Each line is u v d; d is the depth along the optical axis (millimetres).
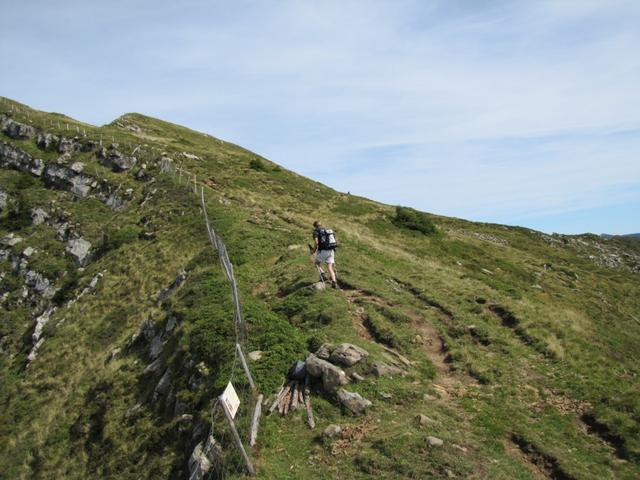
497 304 20234
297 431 11703
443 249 47312
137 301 30078
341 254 24969
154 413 16922
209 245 30188
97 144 55812
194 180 47031
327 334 15438
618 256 77188
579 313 36031
